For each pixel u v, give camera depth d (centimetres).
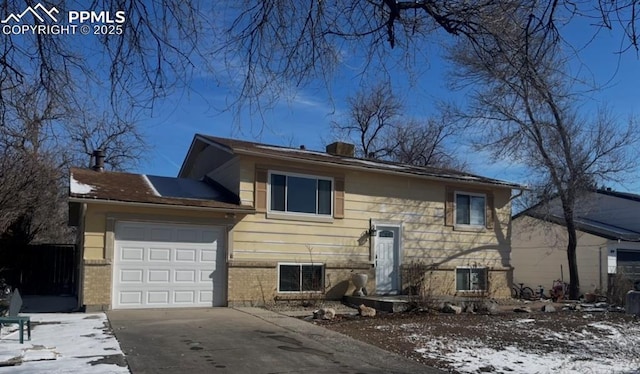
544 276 2722
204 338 1005
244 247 1546
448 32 458
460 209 1997
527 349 1054
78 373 721
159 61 479
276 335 1066
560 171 2148
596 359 977
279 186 1620
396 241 1836
